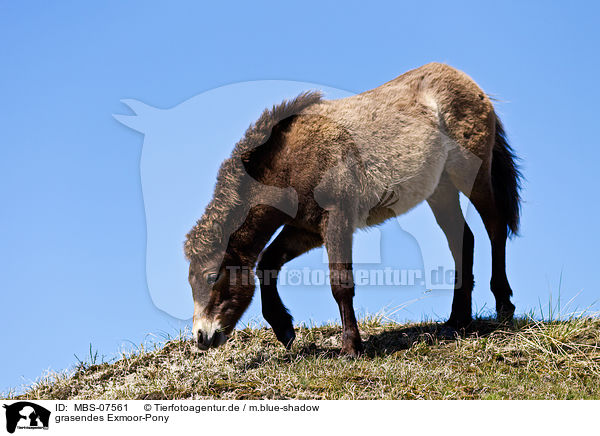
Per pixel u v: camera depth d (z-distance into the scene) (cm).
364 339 1096
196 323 996
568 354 971
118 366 1077
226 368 986
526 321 1089
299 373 913
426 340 1061
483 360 966
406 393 841
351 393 842
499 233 1169
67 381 1042
